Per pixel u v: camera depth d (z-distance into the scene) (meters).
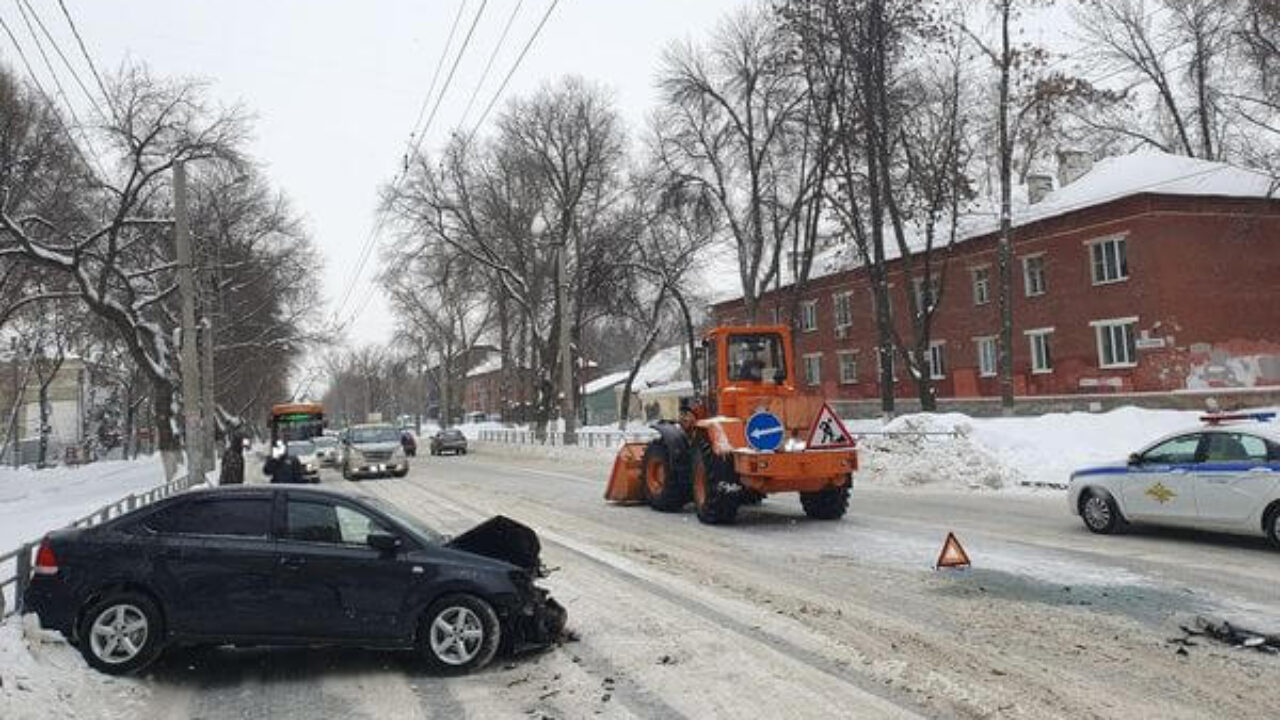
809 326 50.59
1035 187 41.28
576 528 15.21
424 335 88.69
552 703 6.32
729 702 6.12
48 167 26.94
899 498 18.14
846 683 6.39
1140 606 8.34
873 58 30.78
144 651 7.21
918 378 31.88
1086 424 23.81
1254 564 10.05
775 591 9.52
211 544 7.41
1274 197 32.50
